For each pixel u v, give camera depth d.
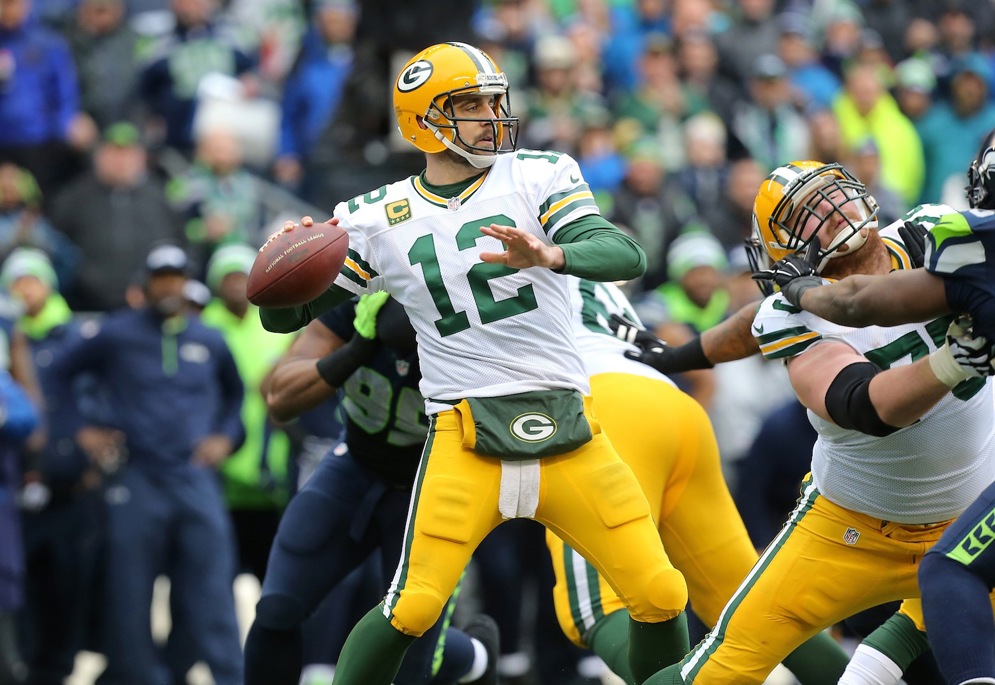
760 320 16.11
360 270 16.64
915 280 14.37
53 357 29.94
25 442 27.06
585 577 19.39
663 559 16.47
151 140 40.00
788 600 16.77
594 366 18.97
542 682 27.39
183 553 27.97
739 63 43.41
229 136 37.56
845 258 16.34
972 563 15.22
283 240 15.98
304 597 19.20
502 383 16.27
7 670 26.55
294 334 30.64
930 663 18.89
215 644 27.72
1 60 38.34
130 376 28.27
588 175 37.44
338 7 40.72
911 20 47.38
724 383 29.41
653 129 40.66
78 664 32.94
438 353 16.47
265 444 29.17
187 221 36.97
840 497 16.62
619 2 46.59
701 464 19.08
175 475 28.03
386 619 16.34
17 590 26.30
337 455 19.64
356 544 19.45
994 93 44.56
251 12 46.50
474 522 16.27
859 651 17.50
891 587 16.78
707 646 16.94
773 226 16.64
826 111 41.53
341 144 33.31
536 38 41.88
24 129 38.38
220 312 30.94
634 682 17.45
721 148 40.34
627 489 16.44
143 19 43.91
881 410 14.67
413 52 32.66
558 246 15.22
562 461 16.31
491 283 16.17
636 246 15.88
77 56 40.75
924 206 17.14
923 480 16.16
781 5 47.09
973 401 15.98
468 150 16.22
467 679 21.59
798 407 24.11
